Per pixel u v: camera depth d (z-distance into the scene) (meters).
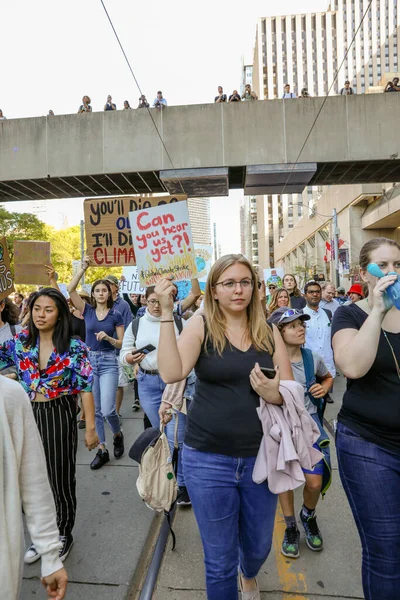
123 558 2.91
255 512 2.01
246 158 15.99
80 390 2.94
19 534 1.35
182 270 2.71
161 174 16.23
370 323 1.75
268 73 117.00
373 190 33.78
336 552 2.93
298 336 3.08
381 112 15.77
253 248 145.38
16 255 4.88
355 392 1.94
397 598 1.84
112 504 3.68
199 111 16.06
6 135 16.88
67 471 2.92
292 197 109.19
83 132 16.53
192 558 2.89
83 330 5.68
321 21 116.94
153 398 3.83
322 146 15.84
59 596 1.47
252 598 2.30
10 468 1.36
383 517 1.84
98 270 41.94
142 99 16.59
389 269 1.93
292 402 2.03
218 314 2.08
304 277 49.84
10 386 1.43
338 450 2.01
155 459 2.77
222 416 1.96
